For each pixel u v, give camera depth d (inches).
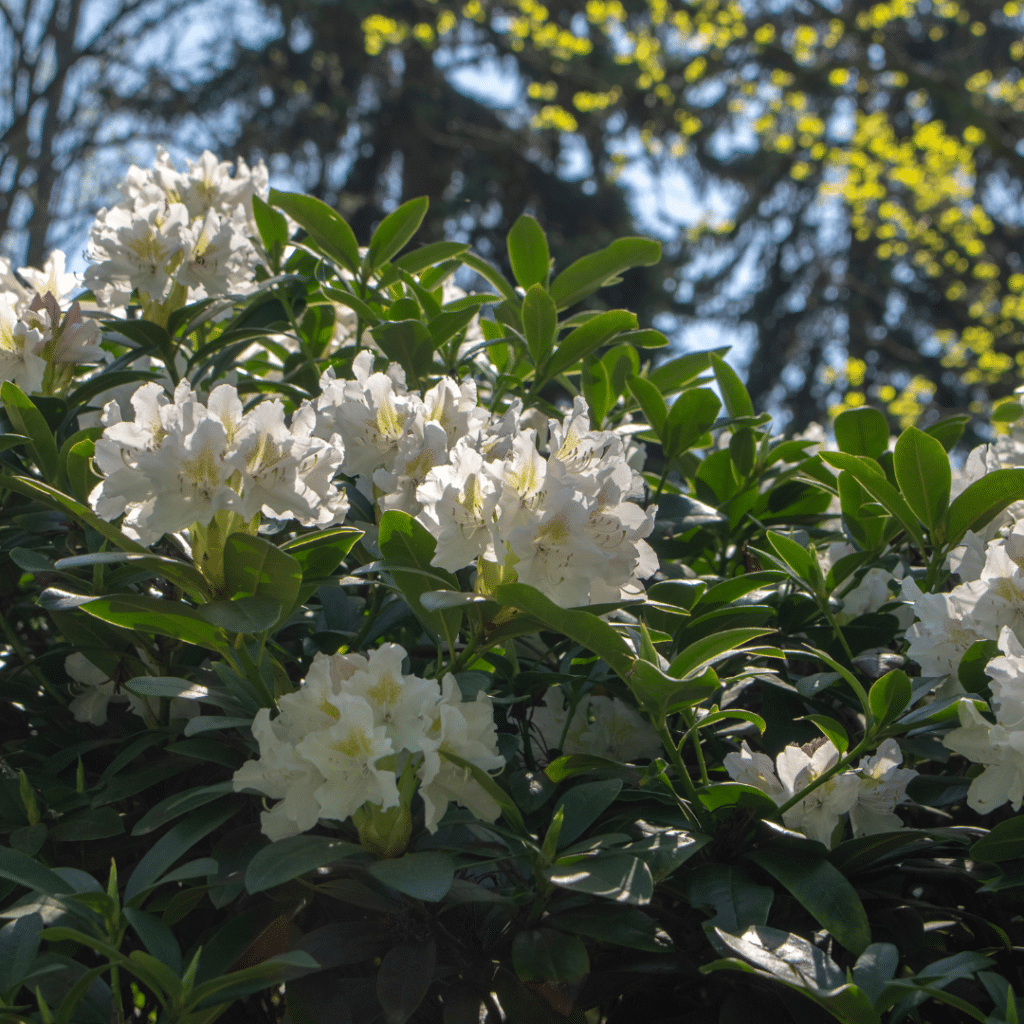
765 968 75.9
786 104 462.0
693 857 80.6
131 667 84.6
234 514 77.5
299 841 76.2
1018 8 450.9
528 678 82.8
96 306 96.6
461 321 89.3
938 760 83.4
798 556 86.3
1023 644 80.4
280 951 77.7
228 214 94.7
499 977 77.7
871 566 90.5
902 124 513.0
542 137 543.2
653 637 81.7
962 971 76.2
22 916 76.6
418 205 92.4
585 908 78.0
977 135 427.2
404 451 81.5
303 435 78.2
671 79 479.5
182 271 89.2
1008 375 454.3
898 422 444.8
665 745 79.7
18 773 82.7
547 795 80.7
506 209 541.3
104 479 77.8
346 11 489.1
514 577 78.0
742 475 95.0
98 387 87.6
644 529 79.0
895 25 591.8
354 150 553.6
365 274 94.0
